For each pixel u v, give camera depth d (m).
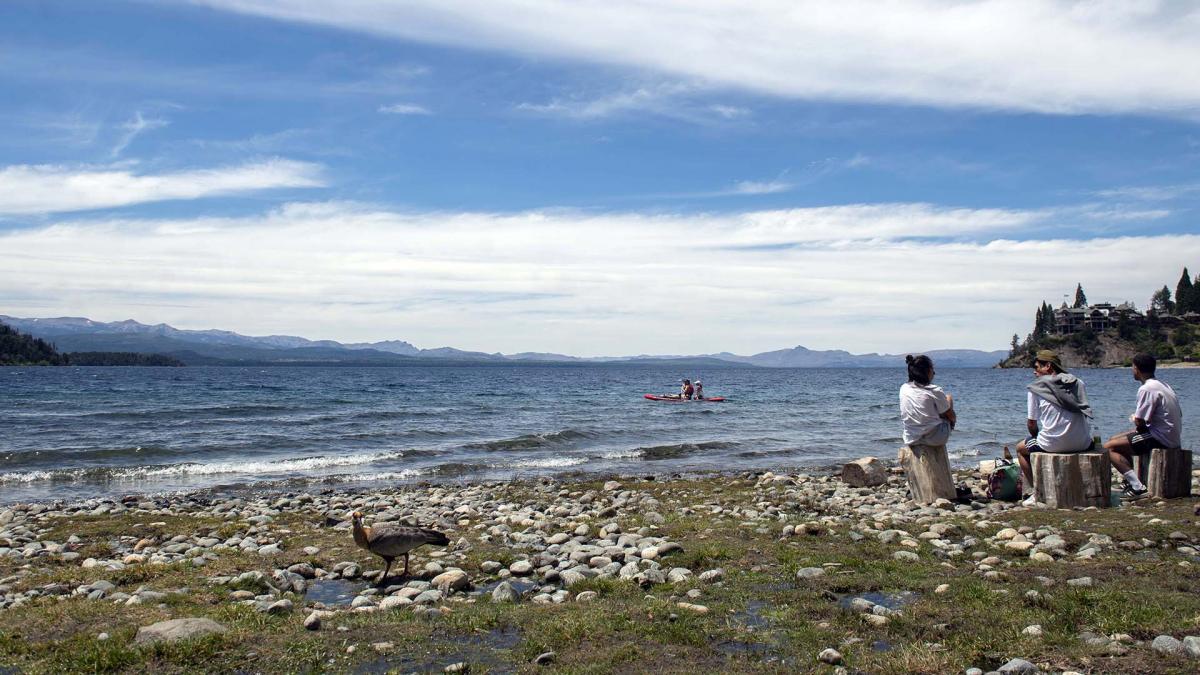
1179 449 14.09
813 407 60.56
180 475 25.89
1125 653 6.31
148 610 8.27
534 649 6.96
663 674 6.35
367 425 41.88
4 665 6.70
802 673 6.31
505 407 57.12
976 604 7.83
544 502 18.80
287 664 6.72
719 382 143.38
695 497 18.56
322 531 14.20
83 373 171.50
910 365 15.86
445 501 19.20
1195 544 10.46
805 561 9.98
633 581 9.32
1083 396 14.10
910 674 6.17
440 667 6.68
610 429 40.69
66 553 12.38
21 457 28.62
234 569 10.59
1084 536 10.89
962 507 14.50
